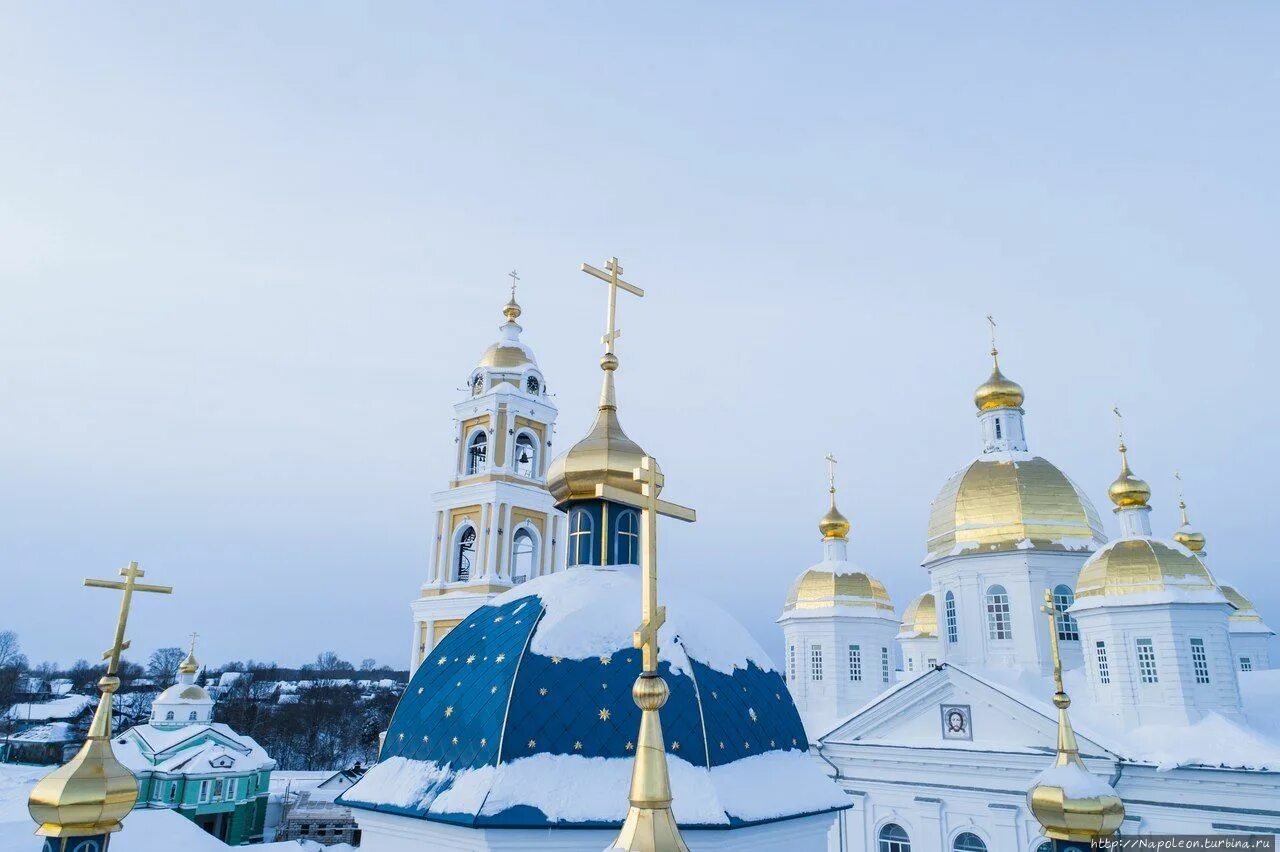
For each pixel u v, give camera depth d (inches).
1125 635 1259.8
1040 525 1514.5
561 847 474.3
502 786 482.9
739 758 547.8
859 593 1888.5
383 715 4542.3
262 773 2488.9
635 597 619.8
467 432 1523.1
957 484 1628.9
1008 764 1263.5
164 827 1077.1
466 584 1386.6
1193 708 1193.4
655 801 274.8
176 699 2443.4
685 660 573.3
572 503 721.6
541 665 546.9
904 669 2322.8
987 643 1502.2
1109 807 545.3
